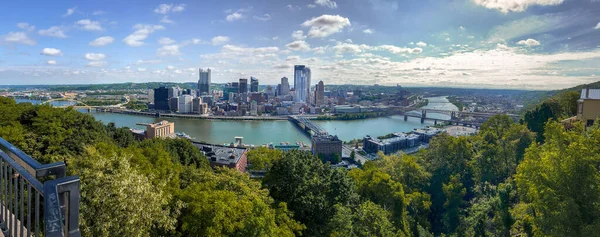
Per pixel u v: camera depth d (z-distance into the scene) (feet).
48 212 14.56
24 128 188.24
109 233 74.79
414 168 257.14
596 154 89.71
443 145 277.85
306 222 142.51
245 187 130.52
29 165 18.74
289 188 145.07
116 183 75.66
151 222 86.58
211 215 100.99
